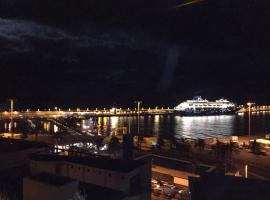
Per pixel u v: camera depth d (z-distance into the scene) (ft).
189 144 307.78
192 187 77.97
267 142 325.01
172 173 180.45
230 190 71.92
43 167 110.63
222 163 219.20
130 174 101.40
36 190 79.71
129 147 124.57
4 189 91.20
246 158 269.64
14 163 120.37
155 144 293.02
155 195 172.24
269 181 77.61
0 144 137.80
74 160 112.57
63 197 77.87
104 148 213.25
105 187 100.53
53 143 199.72
